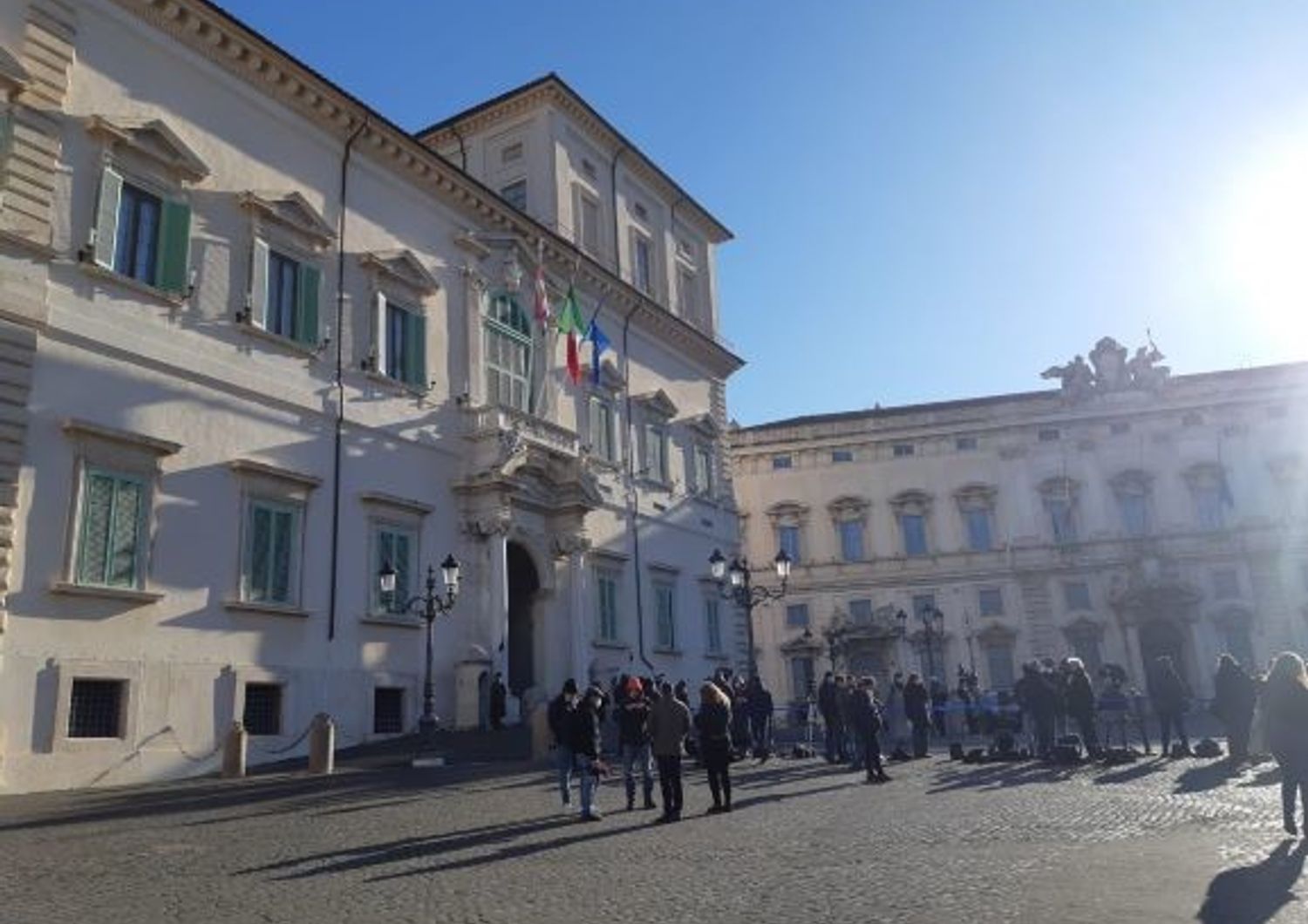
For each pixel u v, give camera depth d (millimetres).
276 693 20672
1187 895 7602
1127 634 55281
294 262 22844
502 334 29344
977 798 14539
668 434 37688
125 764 17406
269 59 22250
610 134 36719
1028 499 58469
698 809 14062
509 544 28516
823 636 58500
